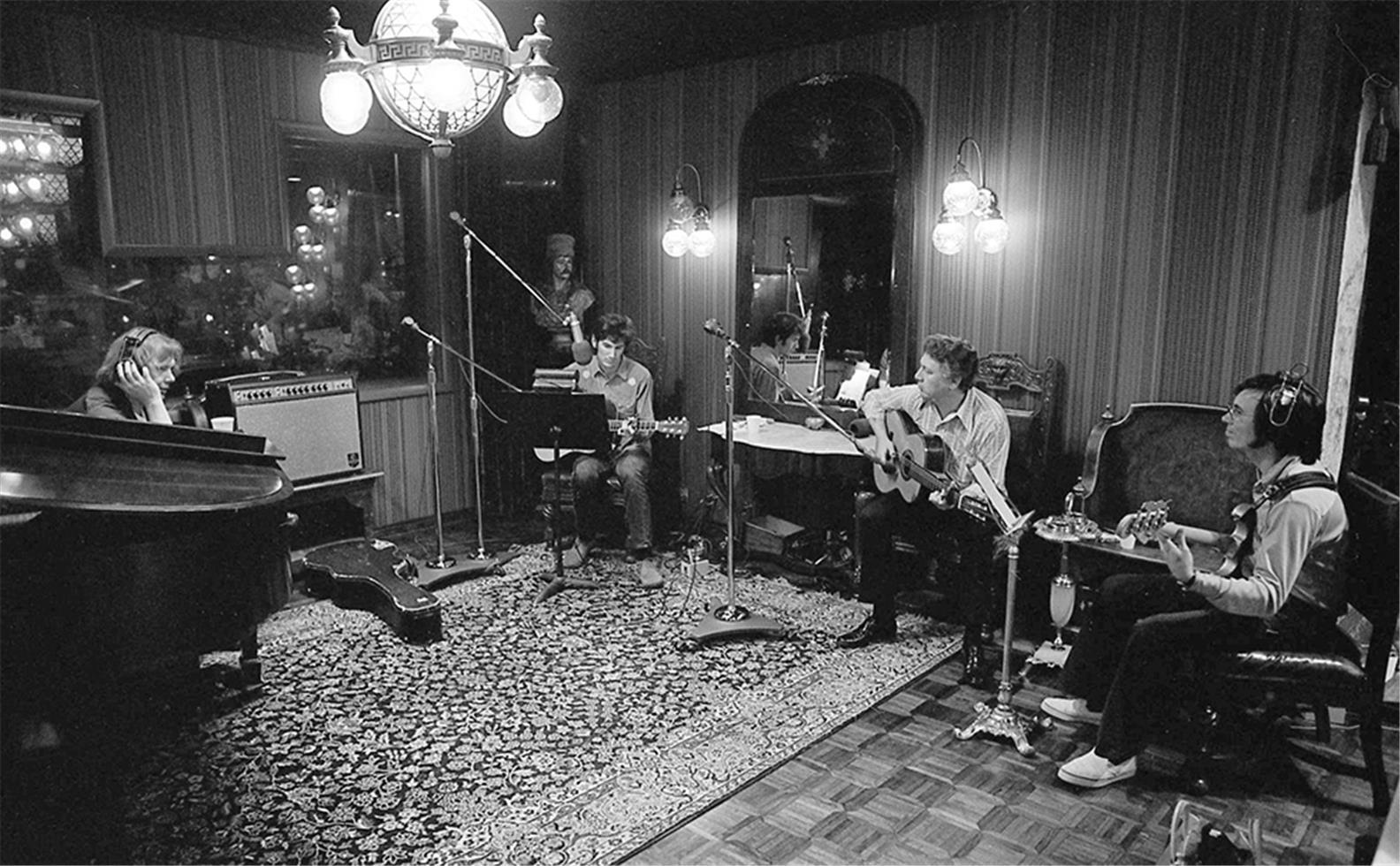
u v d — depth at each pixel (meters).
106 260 4.04
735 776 2.61
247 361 4.59
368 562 3.99
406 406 5.15
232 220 4.39
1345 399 3.11
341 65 2.34
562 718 2.94
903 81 4.20
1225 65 3.32
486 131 5.20
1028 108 3.82
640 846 2.29
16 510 1.86
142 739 2.68
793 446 4.07
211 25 4.20
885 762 2.71
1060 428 3.85
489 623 3.72
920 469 3.27
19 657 1.90
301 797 2.49
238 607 2.21
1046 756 2.75
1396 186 2.99
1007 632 2.82
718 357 5.01
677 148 5.04
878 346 4.36
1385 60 2.90
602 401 3.90
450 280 5.23
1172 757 2.76
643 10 3.97
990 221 3.83
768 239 4.70
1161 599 2.71
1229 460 3.23
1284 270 3.27
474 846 2.29
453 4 2.24
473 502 5.50
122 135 3.99
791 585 4.19
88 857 2.04
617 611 3.86
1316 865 2.23
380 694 3.10
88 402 3.23
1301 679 2.40
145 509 1.96
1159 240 3.54
